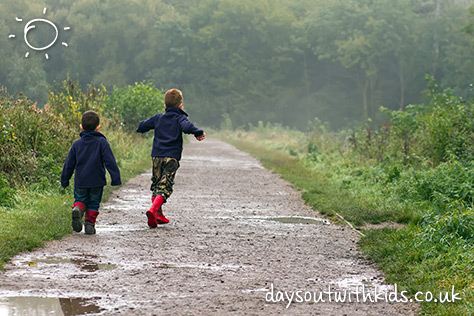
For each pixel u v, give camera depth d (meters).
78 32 137.00
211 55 139.00
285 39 142.50
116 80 134.12
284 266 9.82
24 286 8.04
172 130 13.21
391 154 26.08
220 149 51.44
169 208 16.17
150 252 10.52
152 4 146.12
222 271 9.34
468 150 20.56
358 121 131.00
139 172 25.92
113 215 14.48
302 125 138.25
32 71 116.50
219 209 16.28
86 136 12.09
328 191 20.08
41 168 17.69
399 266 9.49
